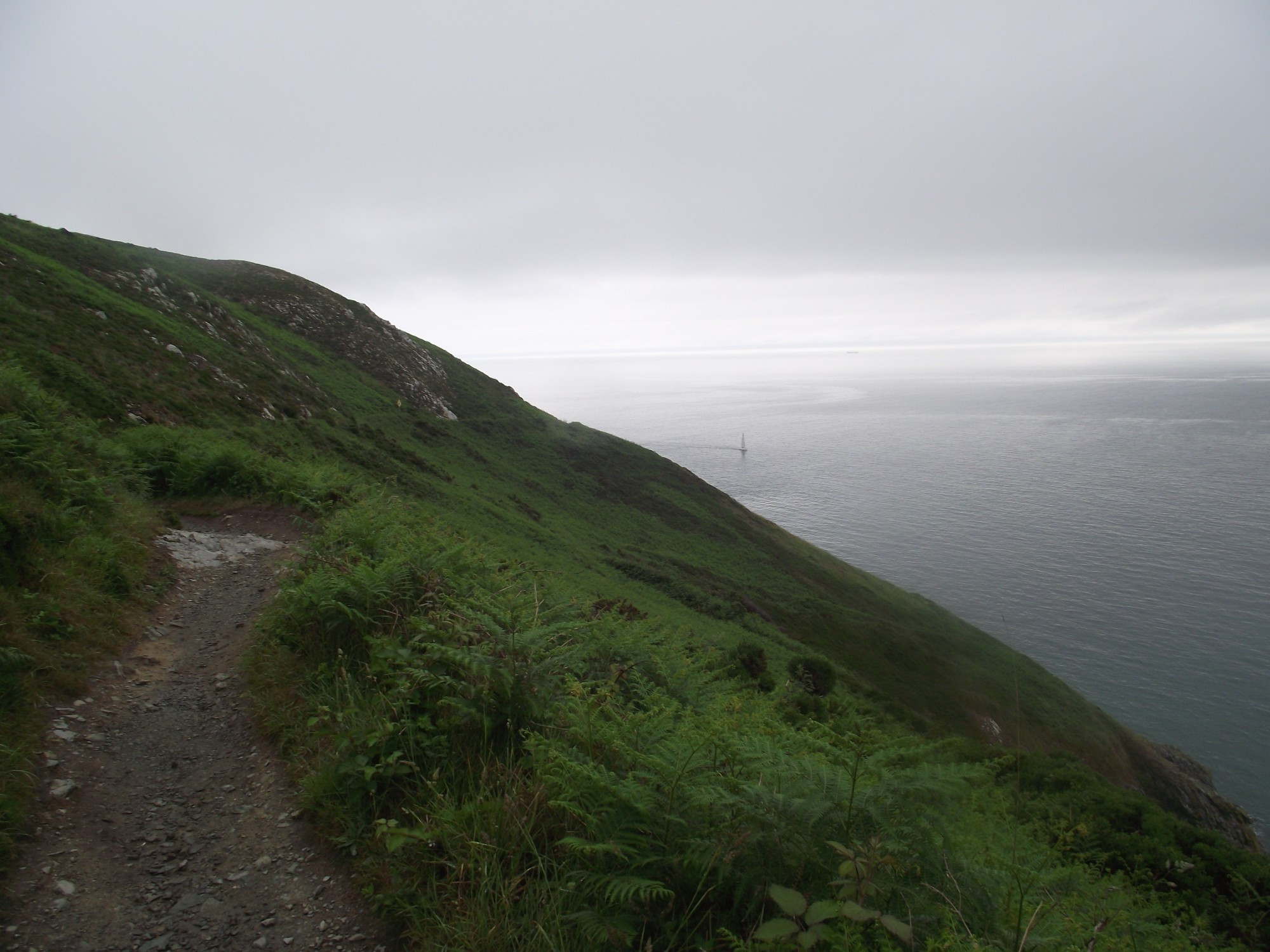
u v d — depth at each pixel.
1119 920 2.89
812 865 2.56
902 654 43.66
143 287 40.53
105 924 2.74
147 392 22.11
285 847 3.25
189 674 5.30
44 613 4.97
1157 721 63.12
